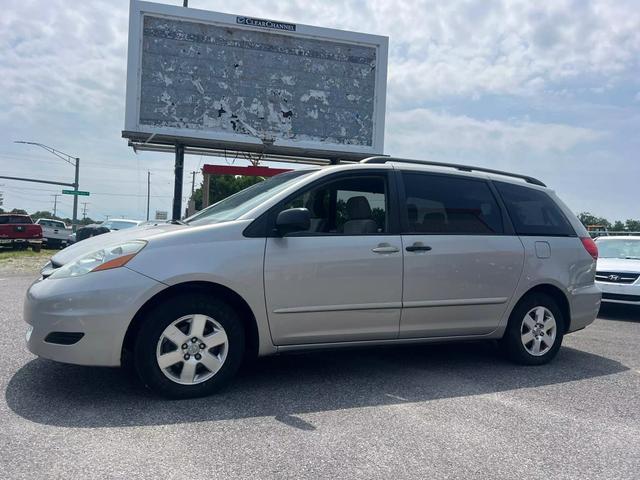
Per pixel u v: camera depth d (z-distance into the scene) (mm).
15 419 3576
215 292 4203
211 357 4117
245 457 3141
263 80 16797
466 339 5156
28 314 3957
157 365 3938
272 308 4250
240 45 16594
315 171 4793
